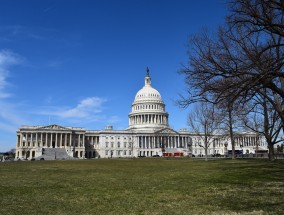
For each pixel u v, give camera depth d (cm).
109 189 2053
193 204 1471
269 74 1825
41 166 5744
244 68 1891
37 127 17112
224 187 2052
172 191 1922
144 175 3244
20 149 16538
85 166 5606
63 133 17375
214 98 2089
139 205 1469
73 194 1833
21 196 1759
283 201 1490
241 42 2070
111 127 19938
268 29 1923
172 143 19450
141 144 19350
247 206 1392
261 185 2086
